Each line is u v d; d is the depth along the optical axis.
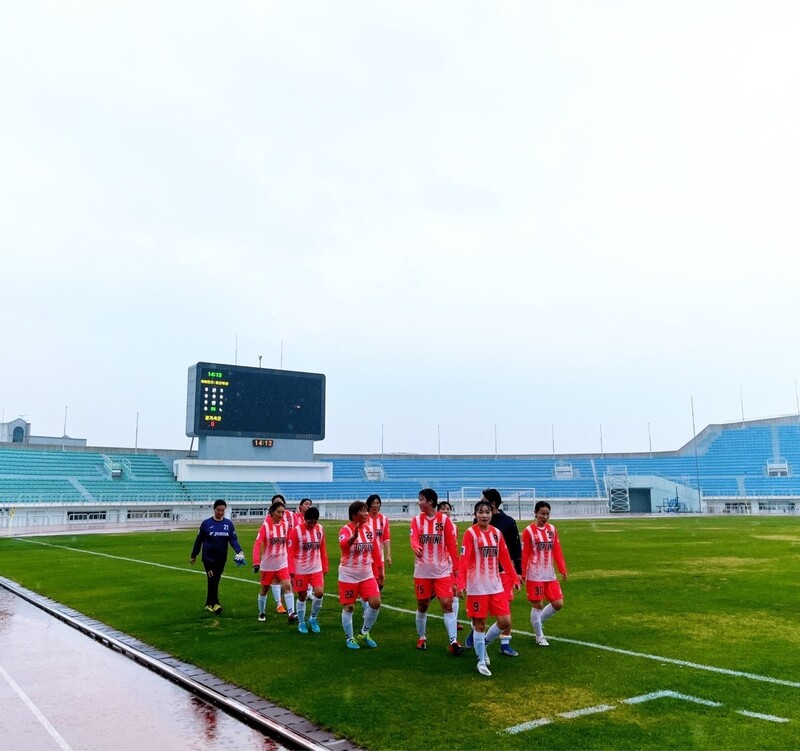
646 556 21.25
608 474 73.19
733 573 16.72
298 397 54.69
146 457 64.00
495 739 5.67
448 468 79.19
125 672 8.12
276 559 11.30
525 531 9.40
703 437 79.25
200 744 5.76
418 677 7.57
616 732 5.81
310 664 8.18
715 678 7.43
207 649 9.03
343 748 5.52
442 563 8.91
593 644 9.14
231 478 53.97
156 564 20.69
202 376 50.97
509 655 8.53
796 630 9.96
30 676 7.95
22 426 83.62
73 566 20.23
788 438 74.19
